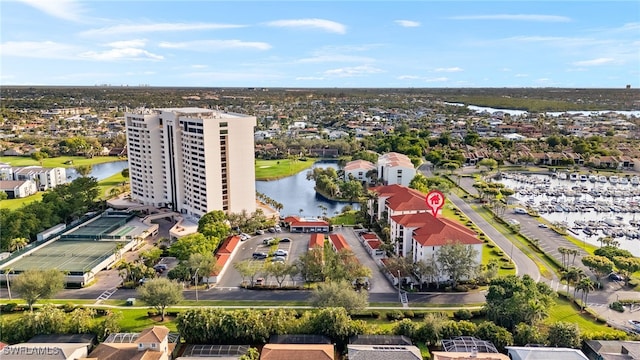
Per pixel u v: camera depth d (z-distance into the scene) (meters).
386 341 128.62
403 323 134.50
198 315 134.62
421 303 159.12
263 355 118.50
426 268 167.25
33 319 133.75
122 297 164.25
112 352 119.81
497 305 142.25
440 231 177.62
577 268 171.38
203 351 126.44
